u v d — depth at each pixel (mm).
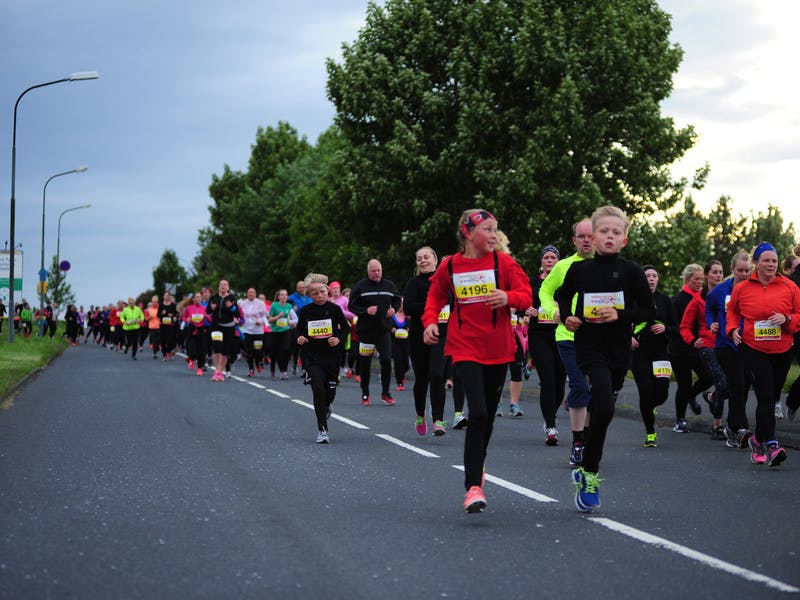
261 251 71188
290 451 10594
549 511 7258
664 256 31188
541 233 29781
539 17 30094
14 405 15930
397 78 32562
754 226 65562
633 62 30312
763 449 10023
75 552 5809
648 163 30766
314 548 5984
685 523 6836
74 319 57031
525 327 15836
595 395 7102
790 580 5258
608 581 5230
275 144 85250
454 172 31375
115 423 13227
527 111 30438
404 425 13570
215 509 7219
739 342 10070
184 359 35500
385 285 16656
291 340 23656
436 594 4969
